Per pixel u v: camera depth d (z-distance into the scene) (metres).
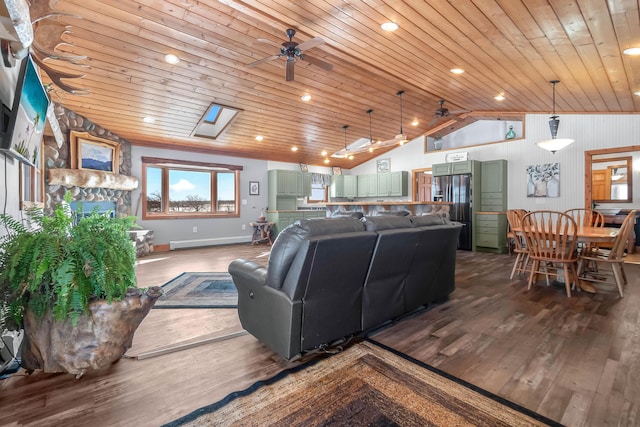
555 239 3.56
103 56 3.88
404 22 3.00
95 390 1.70
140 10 3.28
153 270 4.78
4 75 1.78
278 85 5.08
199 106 5.30
